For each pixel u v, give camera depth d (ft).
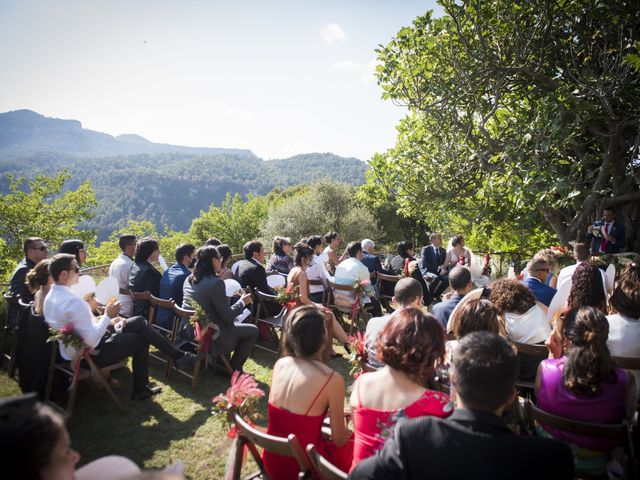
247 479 8.69
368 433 7.16
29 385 13.15
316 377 8.23
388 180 34.42
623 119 29.01
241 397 8.74
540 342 11.59
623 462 7.59
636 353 10.55
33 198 85.66
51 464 4.11
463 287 13.53
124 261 18.97
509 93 33.96
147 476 4.21
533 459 4.66
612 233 29.86
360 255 21.45
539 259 15.71
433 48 31.19
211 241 22.63
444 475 4.68
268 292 19.79
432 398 6.98
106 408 13.87
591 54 29.63
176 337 16.99
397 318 7.47
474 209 33.94
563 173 31.35
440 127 31.83
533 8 29.45
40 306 13.16
